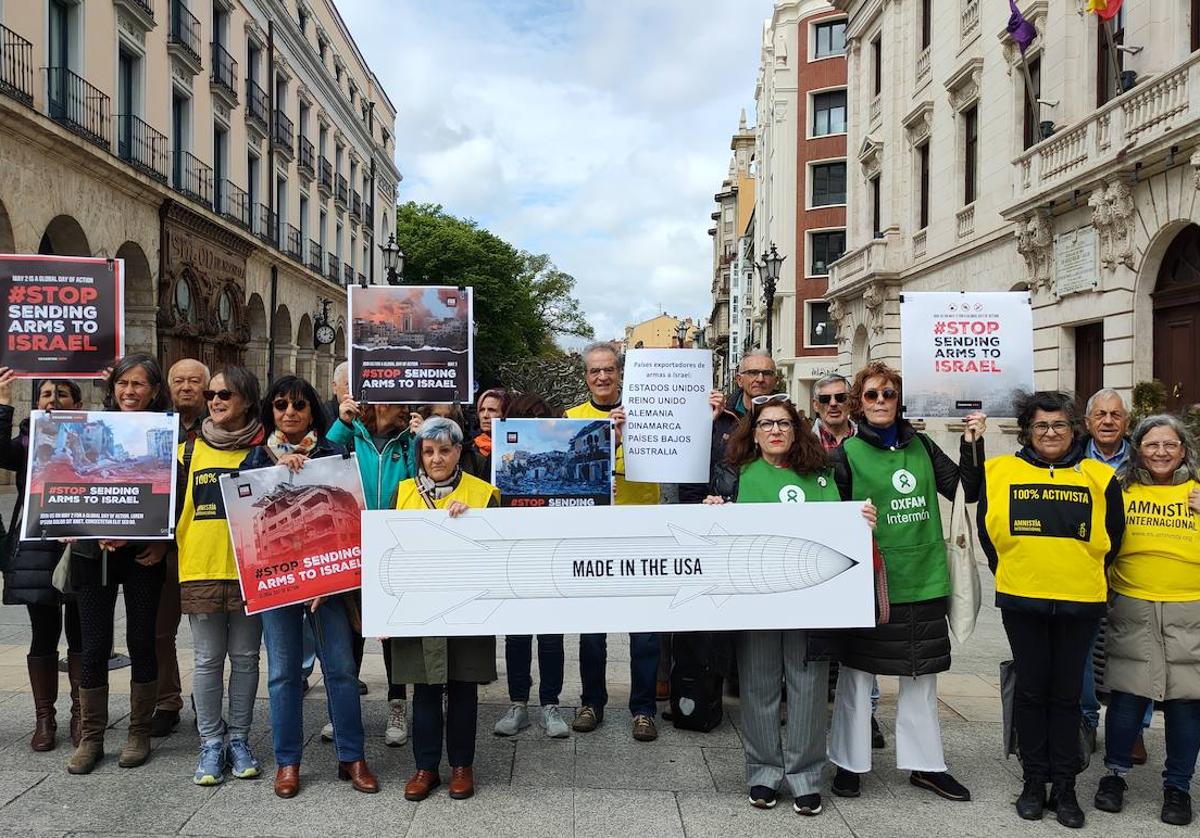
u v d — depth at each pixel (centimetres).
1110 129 1181
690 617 378
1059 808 363
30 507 383
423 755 377
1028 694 370
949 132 1856
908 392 418
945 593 382
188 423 453
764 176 4491
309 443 397
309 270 3134
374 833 341
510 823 353
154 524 387
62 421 389
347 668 387
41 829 338
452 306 447
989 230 1650
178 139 2169
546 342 6475
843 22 3503
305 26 3200
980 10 1694
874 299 2178
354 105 3947
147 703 407
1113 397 487
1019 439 397
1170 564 366
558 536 378
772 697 380
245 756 397
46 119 1436
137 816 352
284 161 2931
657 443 446
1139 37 1206
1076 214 1316
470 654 376
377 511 372
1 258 433
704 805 374
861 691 386
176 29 2070
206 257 2250
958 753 441
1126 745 378
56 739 434
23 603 403
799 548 377
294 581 376
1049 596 360
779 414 390
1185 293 1098
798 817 364
